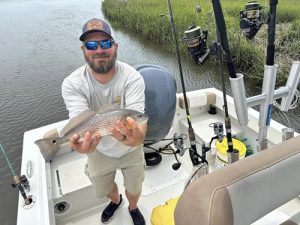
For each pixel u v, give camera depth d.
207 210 0.73
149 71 1.54
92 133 0.98
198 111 2.10
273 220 1.18
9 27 10.16
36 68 5.80
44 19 11.55
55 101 4.30
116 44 1.11
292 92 1.18
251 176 0.82
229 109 1.91
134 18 8.52
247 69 4.66
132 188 1.33
